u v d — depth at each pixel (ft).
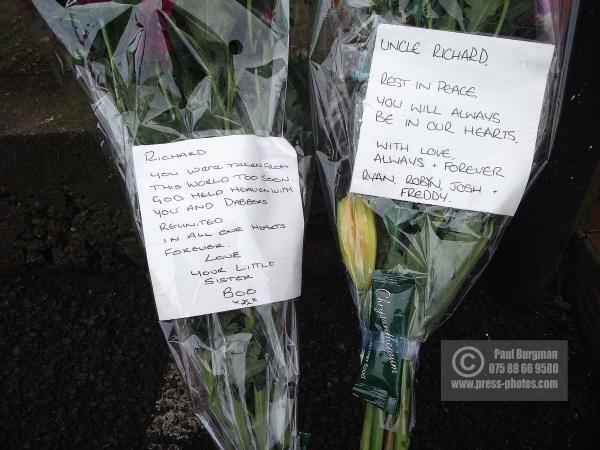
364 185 2.55
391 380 2.69
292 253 2.63
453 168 2.48
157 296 2.52
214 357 2.69
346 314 4.53
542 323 4.56
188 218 2.50
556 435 3.88
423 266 2.65
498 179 2.46
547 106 2.56
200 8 2.43
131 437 3.86
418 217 2.62
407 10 2.49
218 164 2.50
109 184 4.29
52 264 4.83
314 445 3.80
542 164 2.82
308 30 3.05
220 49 2.52
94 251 4.76
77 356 4.30
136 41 2.47
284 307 2.77
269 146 2.60
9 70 4.54
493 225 2.64
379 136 2.49
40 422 3.92
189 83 2.57
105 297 4.68
